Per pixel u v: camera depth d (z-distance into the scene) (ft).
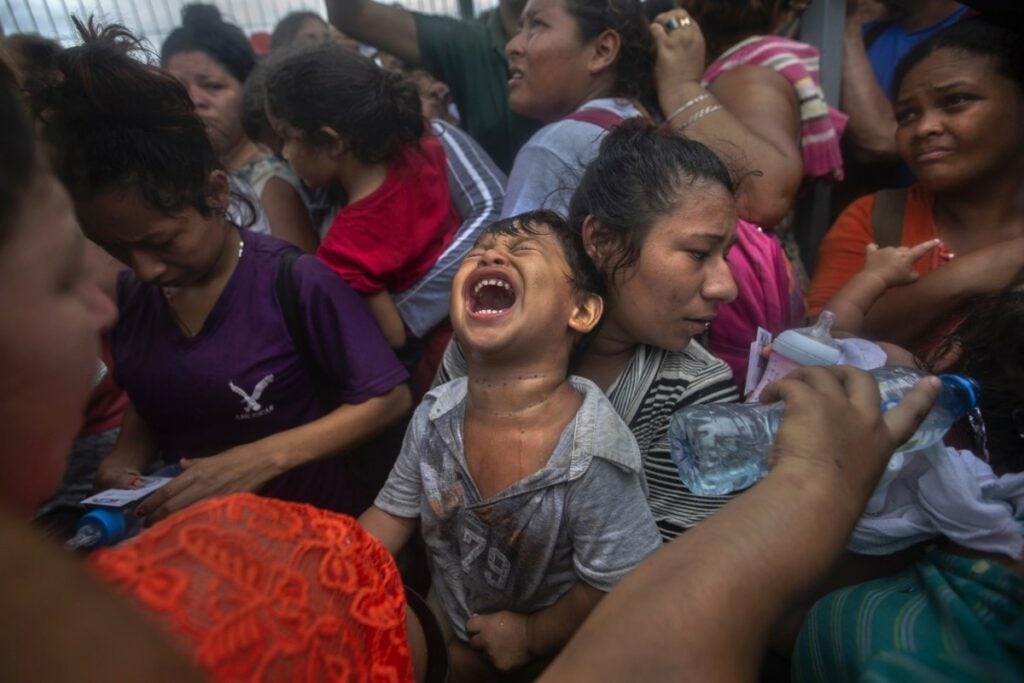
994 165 4.96
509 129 7.82
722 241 3.44
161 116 3.71
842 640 2.60
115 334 4.52
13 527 0.89
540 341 3.10
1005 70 4.70
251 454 4.15
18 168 1.27
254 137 7.35
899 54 7.28
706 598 1.64
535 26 5.43
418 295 5.88
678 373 3.70
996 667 1.98
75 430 1.52
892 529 3.07
